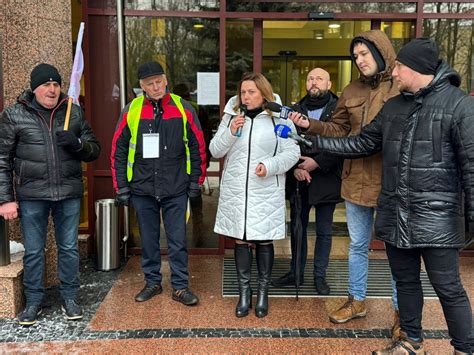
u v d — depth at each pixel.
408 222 2.66
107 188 4.94
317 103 3.97
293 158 3.47
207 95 4.89
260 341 3.18
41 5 3.85
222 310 3.66
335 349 3.08
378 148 3.01
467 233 2.71
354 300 3.50
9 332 3.30
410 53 2.60
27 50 3.82
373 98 3.17
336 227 6.30
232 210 3.47
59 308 3.68
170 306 3.73
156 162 3.67
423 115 2.60
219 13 4.76
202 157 3.82
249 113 3.50
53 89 3.26
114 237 4.52
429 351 3.06
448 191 2.58
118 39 4.68
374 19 4.85
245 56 4.92
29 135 3.27
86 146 3.41
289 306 3.75
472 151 2.45
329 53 6.59
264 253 3.58
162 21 4.79
